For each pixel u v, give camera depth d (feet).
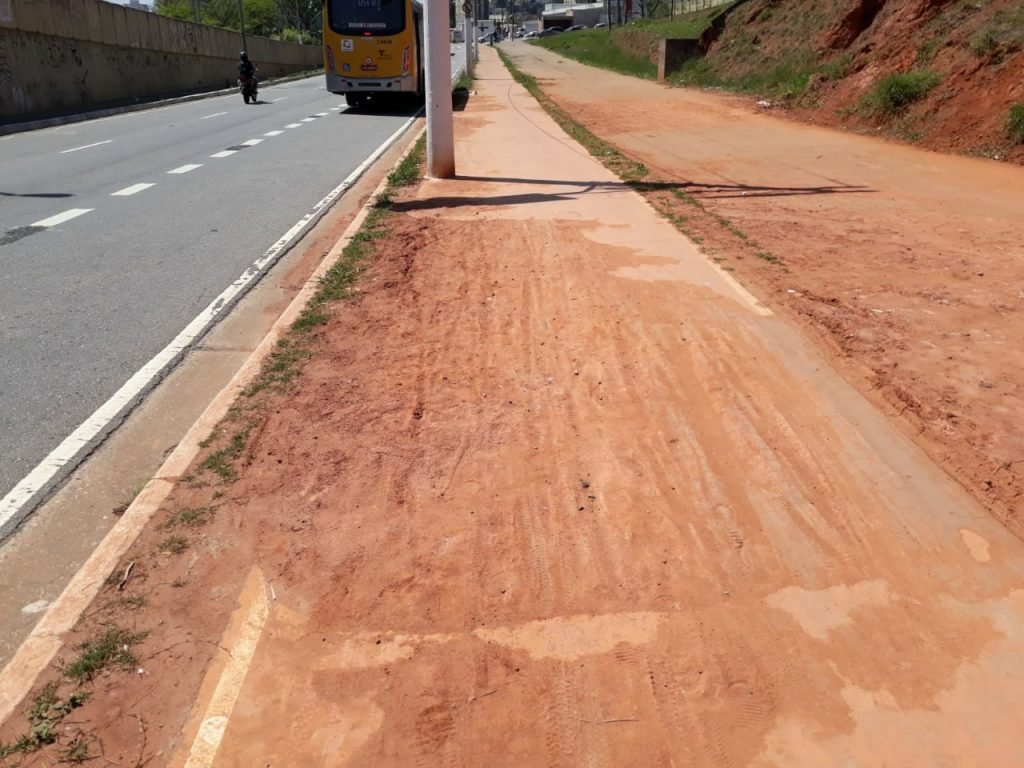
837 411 15.52
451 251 26.76
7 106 80.84
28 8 84.17
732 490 13.03
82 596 10.49
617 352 18.24
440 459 13.87
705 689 9.30
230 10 214.07
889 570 11.25
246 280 25.13
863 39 66.44
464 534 11.93
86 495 13.50
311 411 15.47
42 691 9.07
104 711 8.87
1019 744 8.62
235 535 11.76
